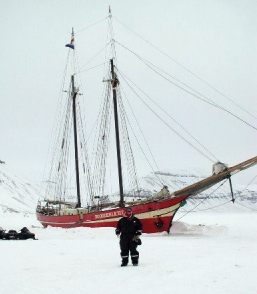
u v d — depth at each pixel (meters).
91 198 39.12
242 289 7.04
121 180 31.77
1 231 21.31
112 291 7.29
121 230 10.93
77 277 8.94
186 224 27.78
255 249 14.20
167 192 25.94
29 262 11.52
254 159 23.23
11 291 7.53
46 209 40.22
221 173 23.45
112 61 34.28
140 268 10.10
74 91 44.38
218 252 13.41
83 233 24.38
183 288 7.29
